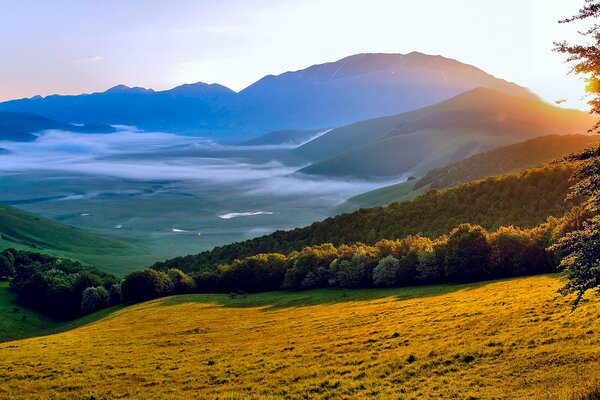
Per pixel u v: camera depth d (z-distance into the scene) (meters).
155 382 39.59
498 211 132.12
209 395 34.75
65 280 133.00
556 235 77.81
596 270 23.06
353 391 32.06
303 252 121.25
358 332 51.47
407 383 31.80
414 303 68.00
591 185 23.98
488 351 35.31
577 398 22.14
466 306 56.50
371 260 102.88
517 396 26.00
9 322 110.31
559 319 39.97
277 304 92.88
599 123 23.94
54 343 62.28
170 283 124.38
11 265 155.25
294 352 45.25
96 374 43.12
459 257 89.00
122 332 72.81
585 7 22.36
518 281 71.88
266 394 33.62
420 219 146.12
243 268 121.31
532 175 138.12
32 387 40.16
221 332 64.94
